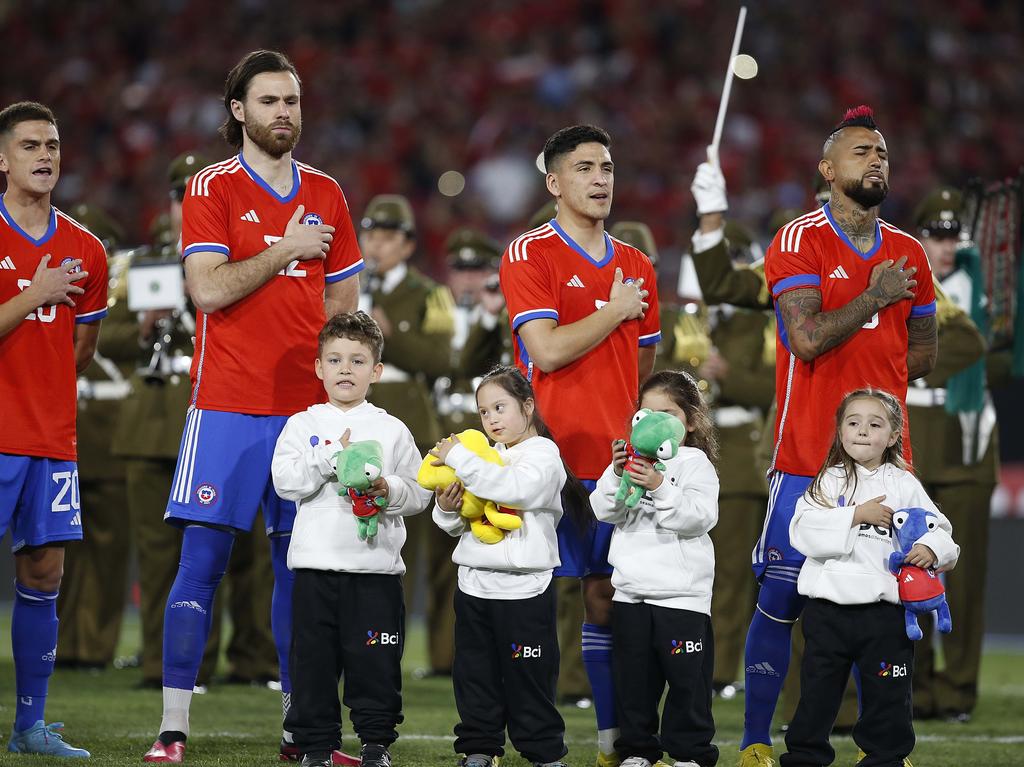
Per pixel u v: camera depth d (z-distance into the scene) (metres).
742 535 32.66
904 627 18.27
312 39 80.19
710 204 22.47
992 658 41.00
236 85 20.30
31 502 20.16
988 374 29.33
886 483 18.56
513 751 22.06
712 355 32.50
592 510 19.48
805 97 73.25
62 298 19.78
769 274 20.38
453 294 42.00
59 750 20.06
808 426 19.88
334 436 18.97
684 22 77.12
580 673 30.67
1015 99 74.75
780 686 20.08
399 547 19.00
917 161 70.00
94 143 75.69
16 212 20.19
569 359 19.39
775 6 76.75
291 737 19.94
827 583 18.33
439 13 80.25
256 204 20.23
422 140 72.88
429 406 33.66
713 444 19.58
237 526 19.98
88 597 33.50
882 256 20.16
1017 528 45.12
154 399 29.92
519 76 75.94
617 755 19.70
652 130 71.62
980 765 21.95
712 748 18.84
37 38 82.25
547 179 20.44
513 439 18.98
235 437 19.89
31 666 20.47
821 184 24.69
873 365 19.86
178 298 28.44
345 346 19.09
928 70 74.94
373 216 33.47
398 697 18.92
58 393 20.25
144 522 30.11
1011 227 29.03
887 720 18.27
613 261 20.39
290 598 20.30
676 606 18.73
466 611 18.88
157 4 82.12
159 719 24.92
